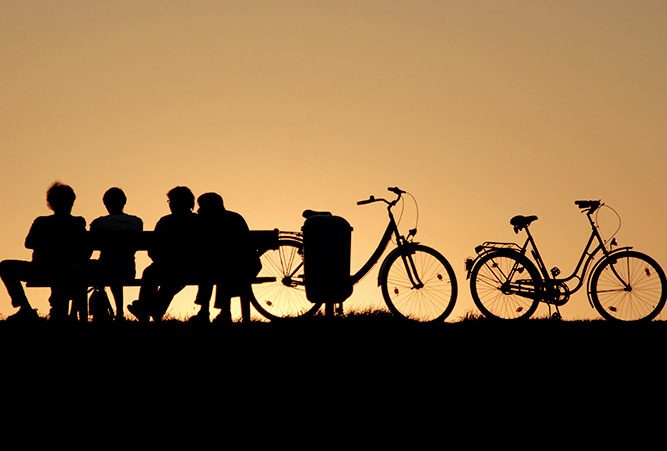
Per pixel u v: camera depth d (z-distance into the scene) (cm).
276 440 4847
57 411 4947
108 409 4962
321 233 5641
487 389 5081
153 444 4825
